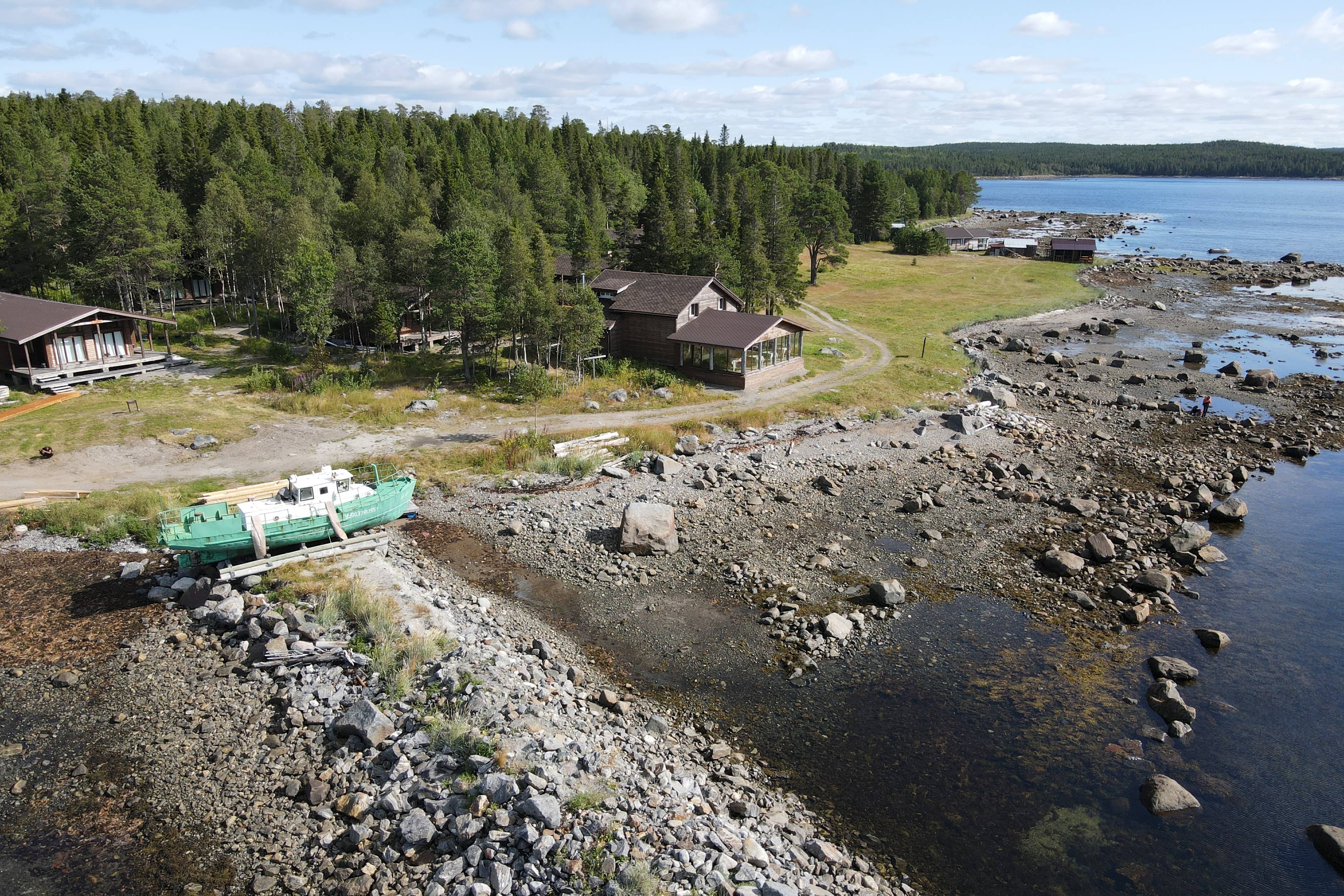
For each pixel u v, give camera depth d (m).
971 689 26.16
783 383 62.06
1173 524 39.25
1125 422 56.09
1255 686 26.70
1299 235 195.12
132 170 71.12
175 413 49.47
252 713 23.62
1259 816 21.14
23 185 79.00
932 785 21.89
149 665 26.06
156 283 71.50
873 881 18.55
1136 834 20.42
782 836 19.69
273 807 20.11
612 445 47.28
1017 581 33.34
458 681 23.64
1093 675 27.09
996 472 45.28
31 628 28.19
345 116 155.62
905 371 66.50
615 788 19.98
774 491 41.97
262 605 28.62
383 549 34.22
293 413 51.47
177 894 17.66
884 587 31.22
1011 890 18.66
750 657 27.53
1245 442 52.12
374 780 20.67
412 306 69.69
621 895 16.50
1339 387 64.56
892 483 43.72
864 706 25.16
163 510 36.41
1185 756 23.30
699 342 60.50
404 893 17.30
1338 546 37.41
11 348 54.72
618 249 93.56
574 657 27.16
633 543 34.66
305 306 57.25
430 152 135.75
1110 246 170.62
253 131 125.94
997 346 78.25
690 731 23.61
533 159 129.62
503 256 59.56
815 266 115.38
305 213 76.62
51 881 18.02
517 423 50.94
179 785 20.89
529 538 36.09
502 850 17.80
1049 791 21.80
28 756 21.98
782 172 143.88
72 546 34.25
